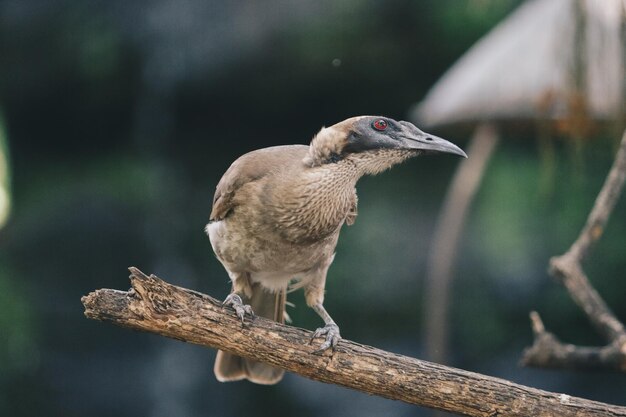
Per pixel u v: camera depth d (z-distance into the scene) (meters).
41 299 16.75
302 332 5.07
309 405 16.48
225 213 6.30
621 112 6.80
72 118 18.70
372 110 18.59
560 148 14.94
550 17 10.85
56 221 17.34
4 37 17.55
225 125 18.86
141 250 17.56
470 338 15.90
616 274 15.07
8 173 18.48
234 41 17.36
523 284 15.80
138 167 18.48
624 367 6.09
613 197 6.60
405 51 17.23
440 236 12.24
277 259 6.29
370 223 16.98
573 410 4.73
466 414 4.86
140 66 17.92
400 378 4.90
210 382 17.16
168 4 17.58
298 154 6.23
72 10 17.52
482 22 16.50
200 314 4.95
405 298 16.30
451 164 17.84
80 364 16.80
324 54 17.20
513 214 16.14
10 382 16.14
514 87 10.77
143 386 17.00
